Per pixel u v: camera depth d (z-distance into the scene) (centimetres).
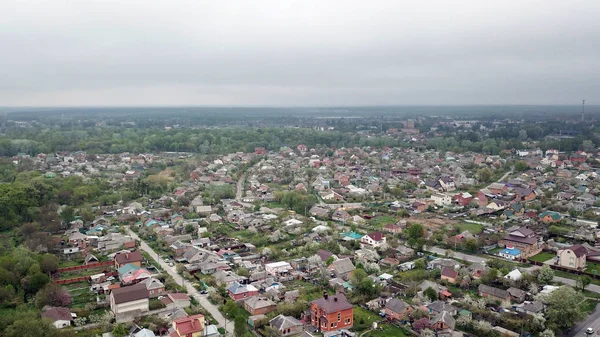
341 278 15425
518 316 12625
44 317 12006
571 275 15775
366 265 16388
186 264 16862
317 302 12356
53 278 15412
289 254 18100
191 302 13688
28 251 16362
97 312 13062
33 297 13888
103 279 15438
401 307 12794
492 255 17962
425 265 16725
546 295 13162
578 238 19475
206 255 17225
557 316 11962
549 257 17738
